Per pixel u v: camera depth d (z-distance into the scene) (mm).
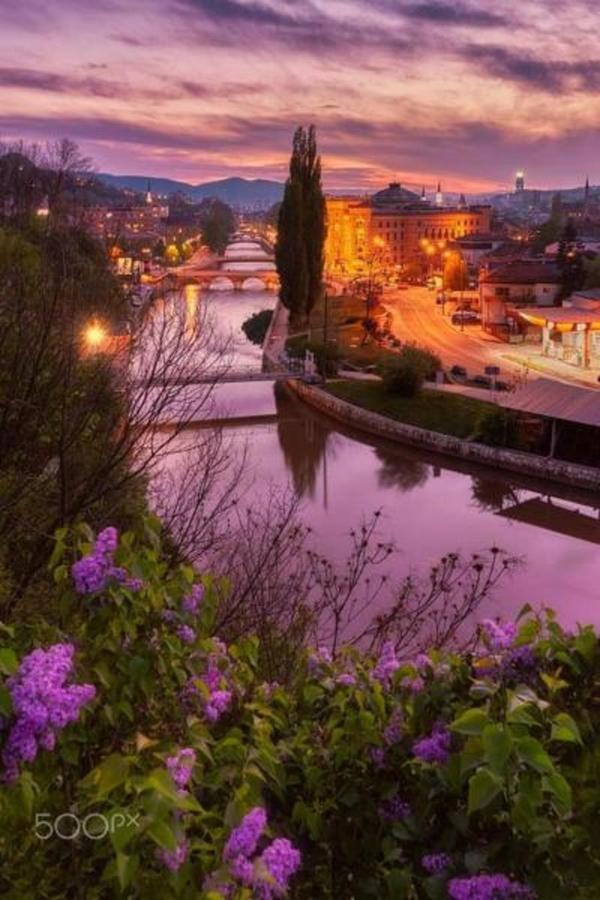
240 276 127625
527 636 3270
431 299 103500
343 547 26719
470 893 2570
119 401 9125
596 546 28469
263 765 3047
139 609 3324
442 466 41844
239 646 4156
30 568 7352
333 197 179625
